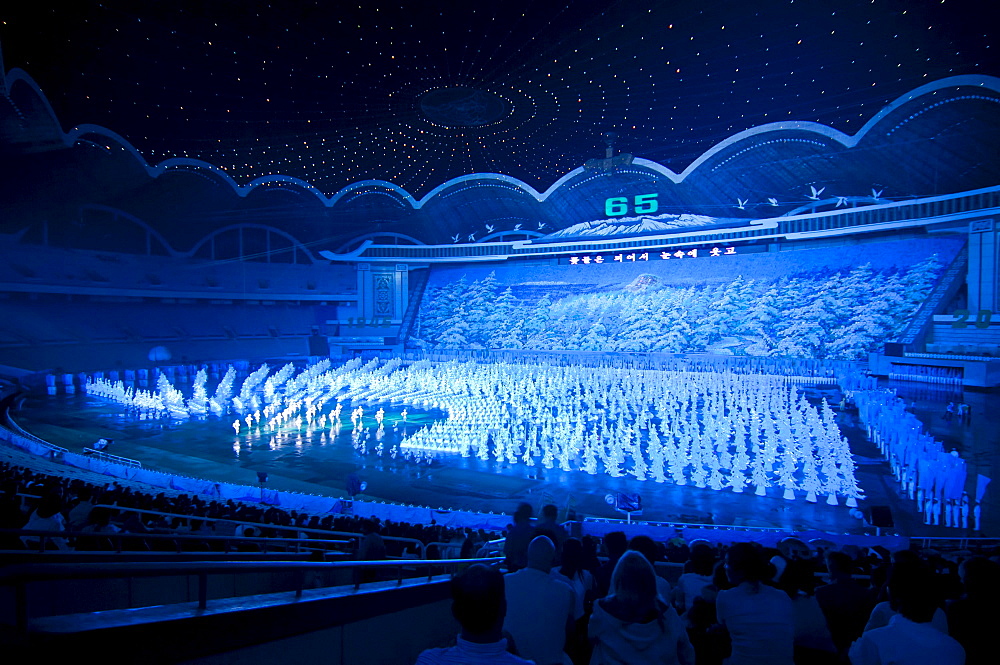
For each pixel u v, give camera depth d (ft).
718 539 55.06
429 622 19.06
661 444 101.09
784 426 106.52
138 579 19.48
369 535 28.53
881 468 86.17
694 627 17.53
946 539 50.83
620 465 91.45
